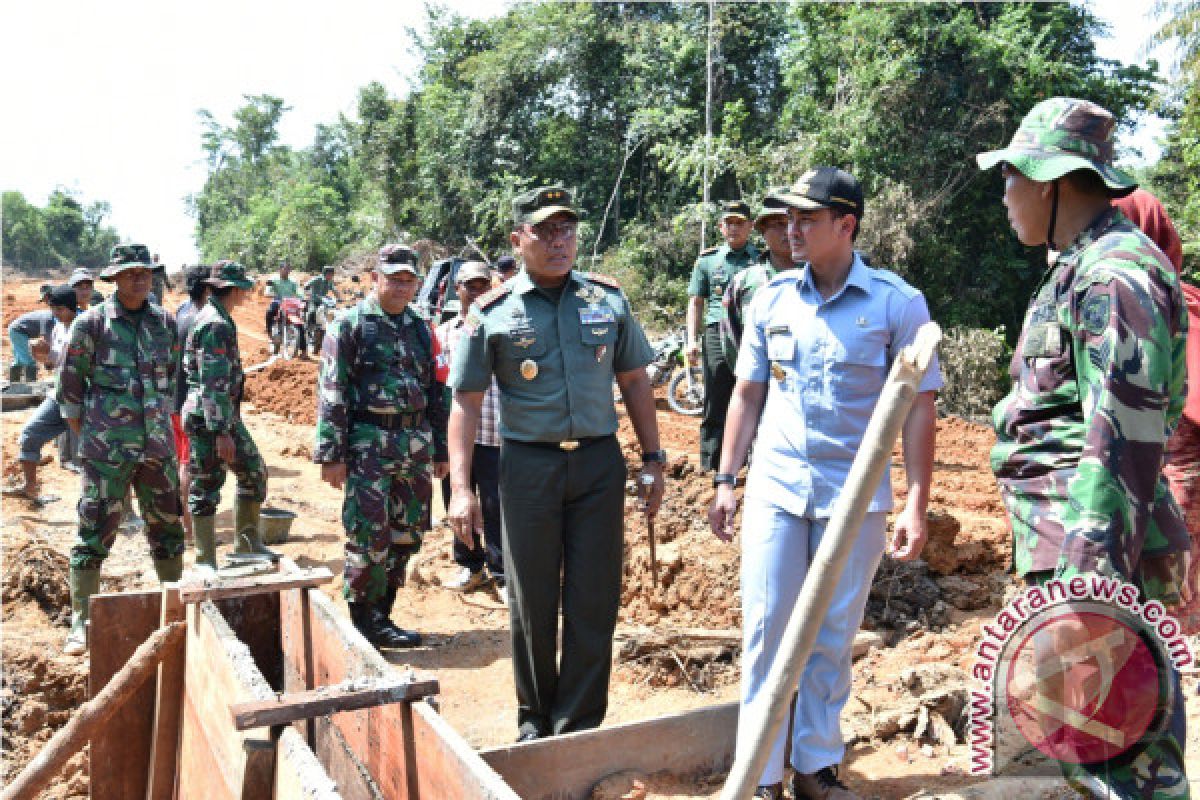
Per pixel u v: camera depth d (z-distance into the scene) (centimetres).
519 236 378
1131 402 206
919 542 302
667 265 2595
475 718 475
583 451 380
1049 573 230
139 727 379
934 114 2011
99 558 564
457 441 391
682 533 648
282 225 5056
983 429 1262
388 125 3747
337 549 757
